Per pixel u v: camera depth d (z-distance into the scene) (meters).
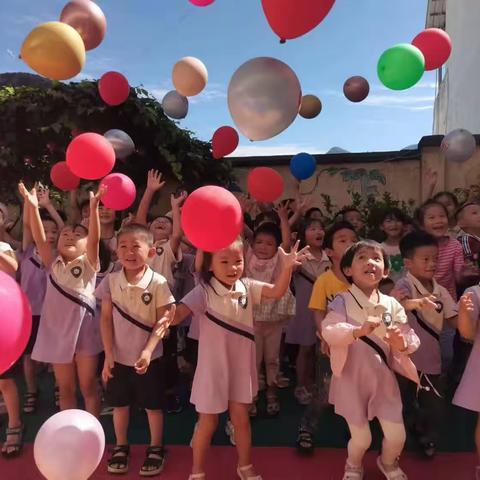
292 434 3.25
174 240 3.65
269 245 3.62
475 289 2.57
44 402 3.82
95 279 3.22
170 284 3.62
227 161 6.37
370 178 6.85
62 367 3.10
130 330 2.80
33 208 3.11
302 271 3.79
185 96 4.36
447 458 2.90
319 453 2.99
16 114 4.85
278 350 3.62
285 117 2.88
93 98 4.76
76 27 3.24
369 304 2.53
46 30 2.89
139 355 2.80
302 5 2.49
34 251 3.72
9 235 4.27
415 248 2.94
